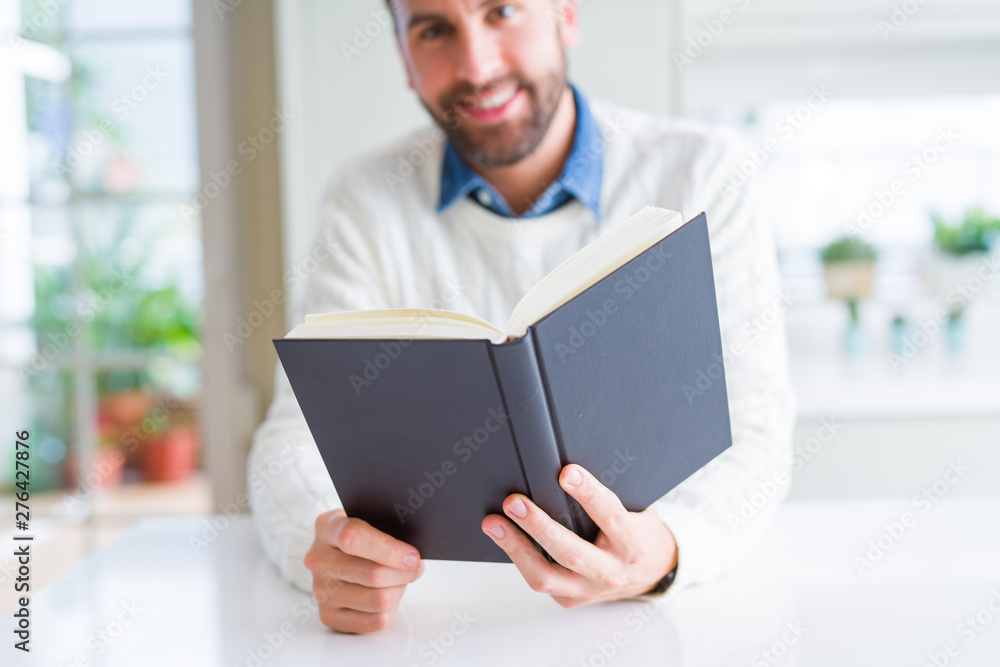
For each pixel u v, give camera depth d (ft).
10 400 7.25
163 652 2.29
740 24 6.70
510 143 3.57
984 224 6.97
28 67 7.05
